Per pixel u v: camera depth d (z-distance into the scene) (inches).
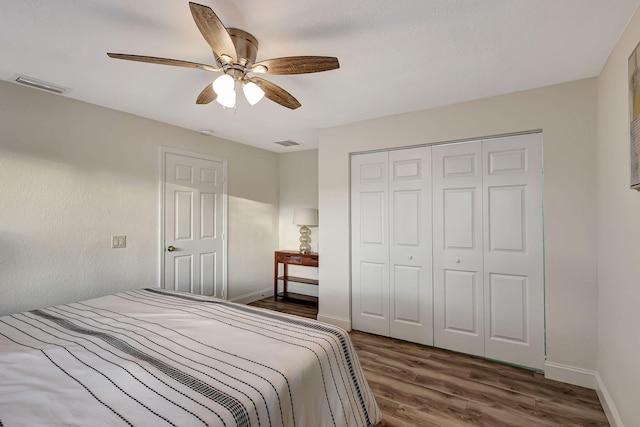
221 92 58.5
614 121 68.8
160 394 39.3
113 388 40.5
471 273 103.0
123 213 111.6
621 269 64.7
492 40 65.8
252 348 53.6
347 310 126.0
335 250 128.8
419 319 112.7
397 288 117.0
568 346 86.4
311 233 175.0
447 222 107.0
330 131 129.6
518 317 95.6
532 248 93.4
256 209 171.0
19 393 39.2
